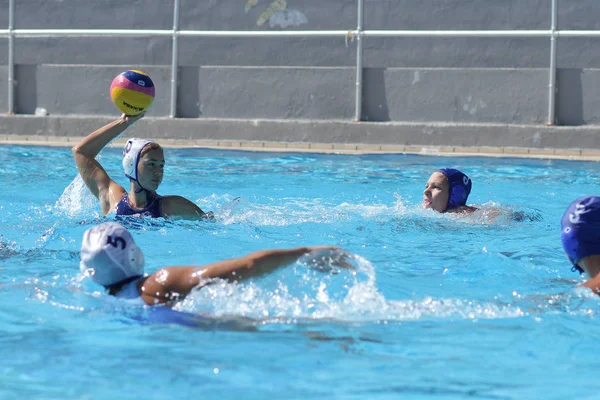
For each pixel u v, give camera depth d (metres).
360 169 18.06
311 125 23.20
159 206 10.85
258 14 24.88
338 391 4.65
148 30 24.77
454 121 23.61
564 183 15.97
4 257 8.58
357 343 5.54
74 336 5.66
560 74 22.91
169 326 5.85
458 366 5.13
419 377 4.91
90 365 5.07
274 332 5.72
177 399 4.49
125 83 11.09
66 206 11.95
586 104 22.77
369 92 24.16
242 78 24.77
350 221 11.05
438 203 11.66
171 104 24.81
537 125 22.47
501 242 9.84
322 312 6.09
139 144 10.52
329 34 23.42
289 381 4.79
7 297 6.68
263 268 6.17
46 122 24.36
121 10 25.61
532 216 11.53
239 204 12.05
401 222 10.97
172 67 24.61
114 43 25.53
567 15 23.11
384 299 6.39
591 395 4.65
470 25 23.73
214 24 25.17
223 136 23.62
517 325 6.03
